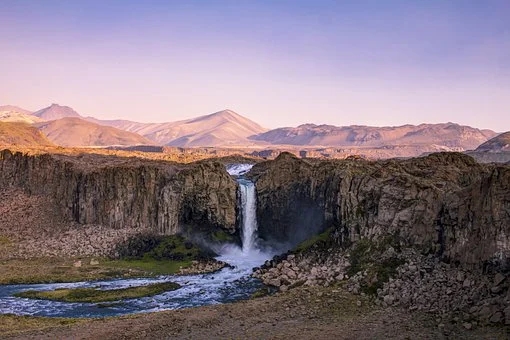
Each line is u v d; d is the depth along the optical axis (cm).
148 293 14250
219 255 19662
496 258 9769
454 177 15288
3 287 15262
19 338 9856
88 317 12062
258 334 9469
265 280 15000
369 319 9831
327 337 9012
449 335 8581
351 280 12325
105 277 16325
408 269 11662
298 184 19450
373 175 15538
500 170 10438
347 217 15438
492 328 8519
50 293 14312
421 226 12519
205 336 9575
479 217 10600
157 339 9575
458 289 10125
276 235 19950
